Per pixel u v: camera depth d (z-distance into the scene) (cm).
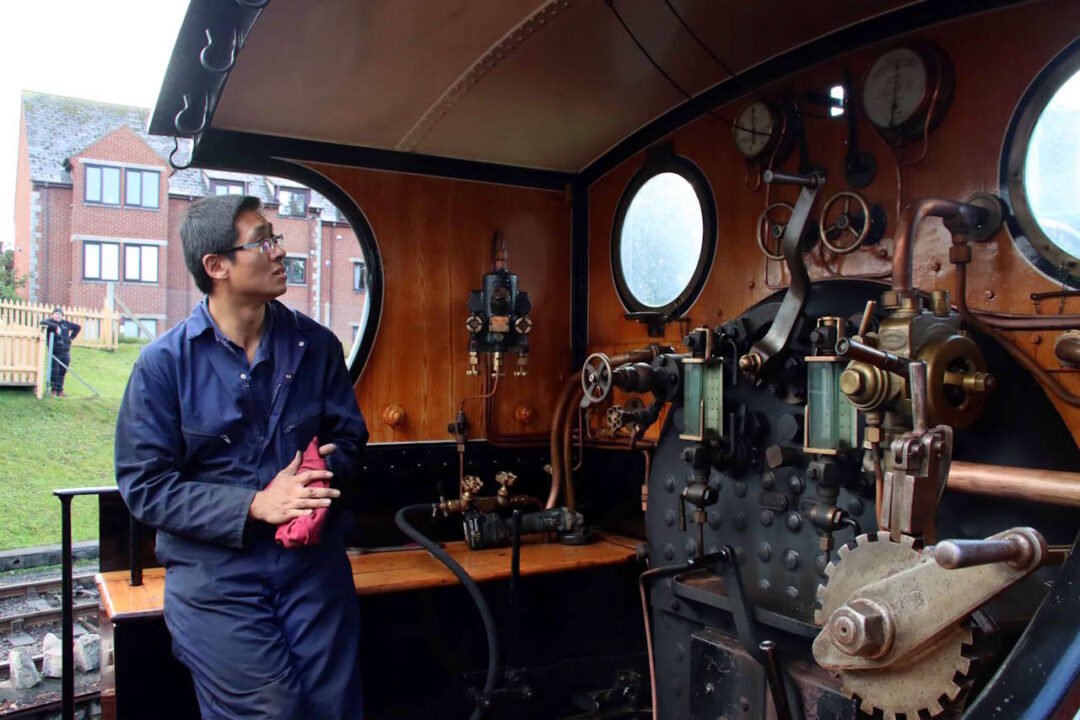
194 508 185
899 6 243
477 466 353
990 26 222
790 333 207
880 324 189
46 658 368
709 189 312
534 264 370
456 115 311
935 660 121
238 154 314
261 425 200
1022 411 197
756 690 207
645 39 266
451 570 290
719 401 223
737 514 226
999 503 187
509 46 264
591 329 373
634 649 327
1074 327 196
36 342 932
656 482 251
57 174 1161
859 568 133
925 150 235
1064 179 205
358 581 279
